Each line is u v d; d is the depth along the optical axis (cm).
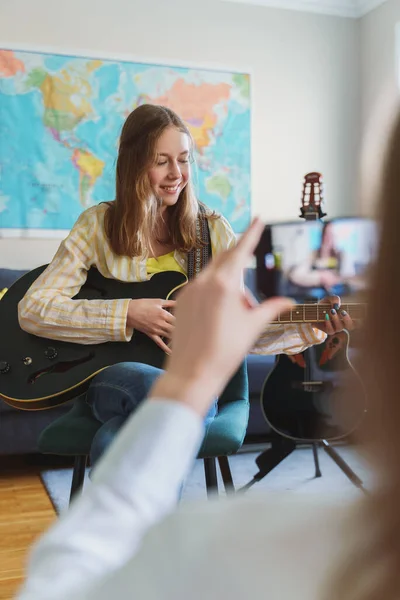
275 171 452
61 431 173
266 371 337
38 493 280
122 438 28
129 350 187
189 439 27
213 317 28
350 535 24
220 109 438
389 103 25
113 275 190
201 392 27
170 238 195
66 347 189
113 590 27
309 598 25
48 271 190
